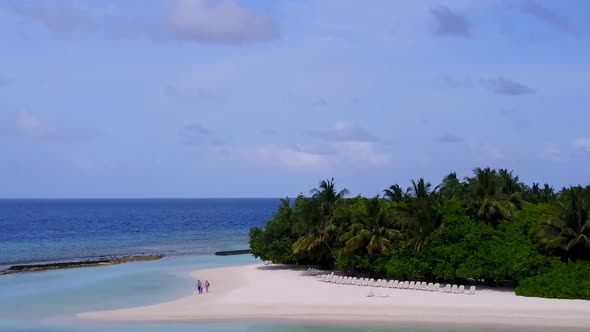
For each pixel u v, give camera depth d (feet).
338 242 248.93
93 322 165.58
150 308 184.44
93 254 375.25
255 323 161.58
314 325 158.20
